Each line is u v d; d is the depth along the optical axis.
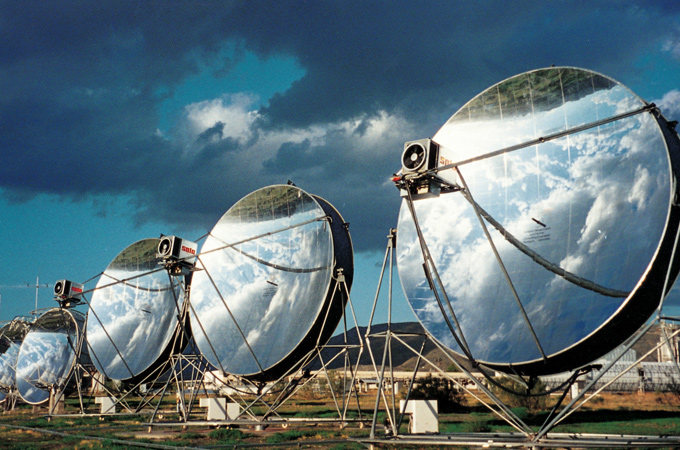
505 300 27.45
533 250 27.59
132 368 48.59
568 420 44.25
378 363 168.25
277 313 40.34
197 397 78.38
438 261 29.92
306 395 88.19
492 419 45.69
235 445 29.50
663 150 24.27
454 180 25.89
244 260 43.56
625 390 73.81
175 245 38.69
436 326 28.58
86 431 39.41
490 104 30.47
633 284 23.19
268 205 43.28
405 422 42.19
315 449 29.28
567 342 24.27
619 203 25.44
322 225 39.88
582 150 27.47
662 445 22.98
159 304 50.03
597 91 27.23
